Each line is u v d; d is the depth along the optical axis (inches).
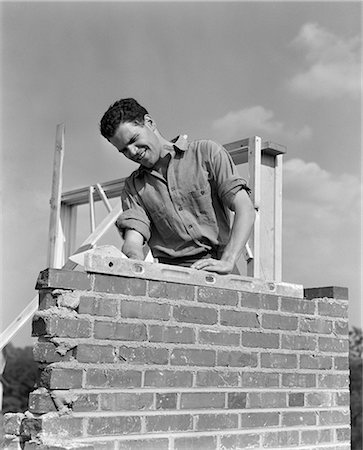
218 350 148.9
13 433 139.9
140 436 134.2
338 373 171.8
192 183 154.8
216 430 145.7
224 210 159.8
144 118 152.8
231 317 152.5
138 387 135.6
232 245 151.9
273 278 198.4
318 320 169.8
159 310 141.3
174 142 160.4
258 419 153.5
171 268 144.6
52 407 126.3
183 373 142.6
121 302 136.3
